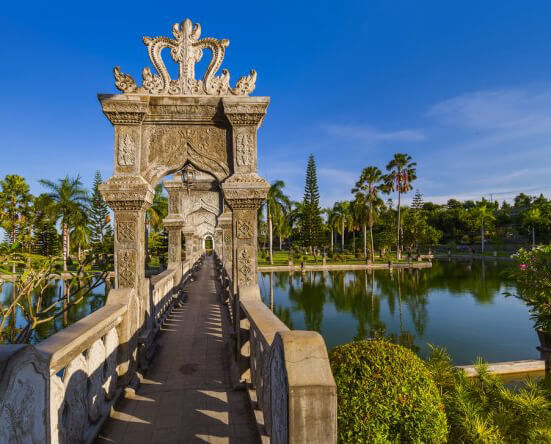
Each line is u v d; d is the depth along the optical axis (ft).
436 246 195.93
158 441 9.65
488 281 89.92
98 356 10.50
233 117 16.62
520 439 12.97
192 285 42.04
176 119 16.72
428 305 63.05
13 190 80.69
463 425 12.50
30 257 14.07
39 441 5.80
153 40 16.24
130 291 13.73
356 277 100.32
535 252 25.26
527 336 44.19
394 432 9.68
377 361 10.39
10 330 13.24
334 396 5.54
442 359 18.54
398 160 138.10
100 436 9.86
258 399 10.89
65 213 77.10
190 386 13.37
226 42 16.72
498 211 220.43
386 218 173.58
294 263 126.82
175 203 35.50
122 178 15.62
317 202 133.49
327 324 50.44
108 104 15.55
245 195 16.74
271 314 11.27
